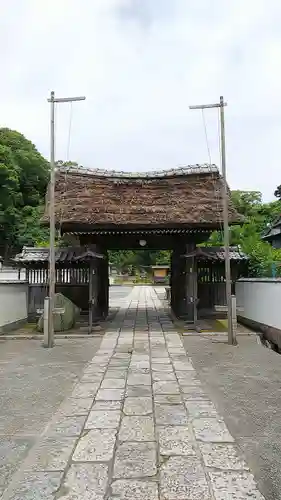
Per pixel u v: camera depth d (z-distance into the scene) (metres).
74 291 14.16
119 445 4.04
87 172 13.11
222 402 5.41
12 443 4.15
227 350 9.05
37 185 47.22
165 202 12.48
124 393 5.86
